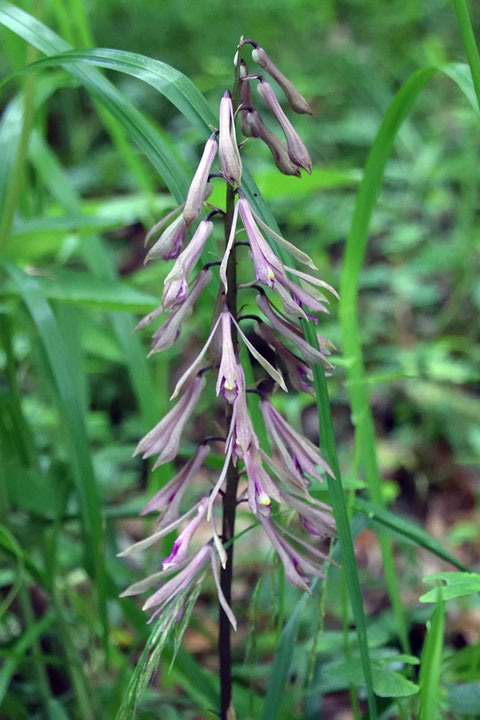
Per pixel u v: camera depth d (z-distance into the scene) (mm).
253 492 202
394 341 728
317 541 460
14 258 361
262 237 199
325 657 374
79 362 362
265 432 265
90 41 368
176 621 225
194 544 532
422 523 574
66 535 450
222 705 263
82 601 377
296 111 210
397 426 652
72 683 364
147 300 327
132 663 383
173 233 209
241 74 209
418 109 1012
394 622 367
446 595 234
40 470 405
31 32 283
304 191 388
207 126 232
